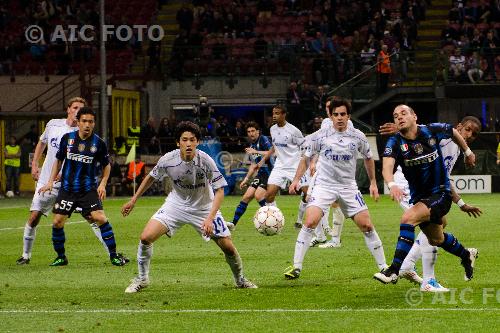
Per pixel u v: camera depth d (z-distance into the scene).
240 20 86.69
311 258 29.45
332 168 24.55
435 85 74.62
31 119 76.75
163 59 84.81
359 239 35.66
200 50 83.69
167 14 89.38
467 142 22.97
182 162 21.67
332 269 26.62
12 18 88.56
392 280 20.67
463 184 69.19
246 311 19.84
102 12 70.81
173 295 22.16
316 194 24.62
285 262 28.61
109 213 52.72
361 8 83.75
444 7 85.62
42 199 29.12
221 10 86.81
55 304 21.06
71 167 28.05
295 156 39.25
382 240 35.41
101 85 70.88
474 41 78.25
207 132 71.88
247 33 85.00
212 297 21.77
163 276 25.55
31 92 81.94
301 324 18.34
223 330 17.88
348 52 80.00
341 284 23.59
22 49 86.25
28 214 52.84
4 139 76.81
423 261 22.23
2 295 22.45
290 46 80.94
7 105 82.06
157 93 82.62
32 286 23.95
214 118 76.19
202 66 82.62
